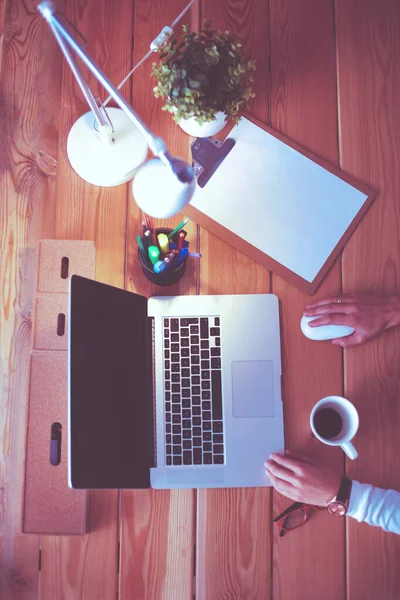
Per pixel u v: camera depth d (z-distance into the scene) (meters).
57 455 1.07
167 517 1.12
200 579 1.10
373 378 1.15
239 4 1.24
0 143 1.21
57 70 1.23
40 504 1.07
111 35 1.23
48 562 1.10
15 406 1.16
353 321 1.13
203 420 1.12
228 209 1.18
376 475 1.12
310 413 1.14
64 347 1.08
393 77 1.24
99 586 1.10
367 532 1.11
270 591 1.11
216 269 1.18
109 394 0.98
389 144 1.22
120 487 0.96
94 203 1.20
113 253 1.19
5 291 1.19
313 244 1.18
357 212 1.19
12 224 1.20
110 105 1.20
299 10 1.25
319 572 1.10
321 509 1.11
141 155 1.11
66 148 1.21
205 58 0.99
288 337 1.16
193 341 1.14
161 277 1.12
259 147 1.20
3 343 1.18
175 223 1.19
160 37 1.01
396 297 1.16
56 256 1.11
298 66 1.24
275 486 1.09
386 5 1.26
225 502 1.12
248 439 1.12
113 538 1.11
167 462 1.11
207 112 1.02
